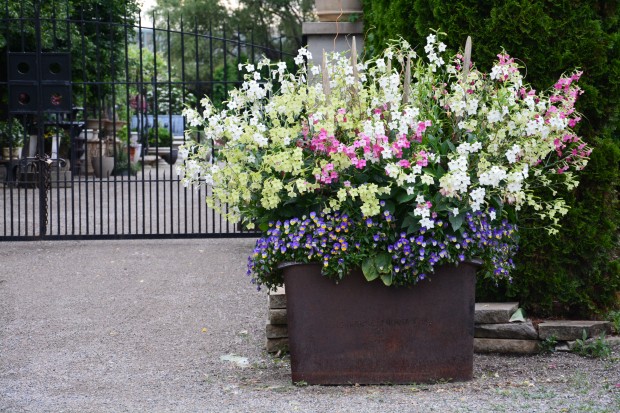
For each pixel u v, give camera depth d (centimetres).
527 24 555
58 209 1005
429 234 448
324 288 455
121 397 465
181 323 653
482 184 457
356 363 458
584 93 557
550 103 498
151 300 723
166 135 2581
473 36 569
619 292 588
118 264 867
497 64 505
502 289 576
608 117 568
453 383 459
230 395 459
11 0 1573
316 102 476
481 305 558
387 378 458
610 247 566
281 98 474
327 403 423
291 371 469
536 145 467
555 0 557
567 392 443
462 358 461
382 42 678
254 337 611
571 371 497
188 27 3152
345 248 442
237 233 999
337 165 448
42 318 669
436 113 496
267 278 497
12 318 668
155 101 979
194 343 599
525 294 569
